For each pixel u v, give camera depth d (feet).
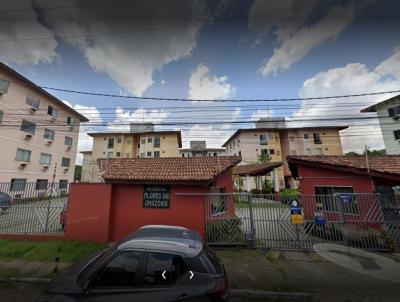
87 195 27.37
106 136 143.64
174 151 138.00
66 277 11.57
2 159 69.41
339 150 134.41
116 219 27.45
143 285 10.05
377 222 23.84
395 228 24.02
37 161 84.89
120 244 11.80
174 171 29.48
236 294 15.34
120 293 9.93
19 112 76.33
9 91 72.43
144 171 29.53
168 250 10.90
